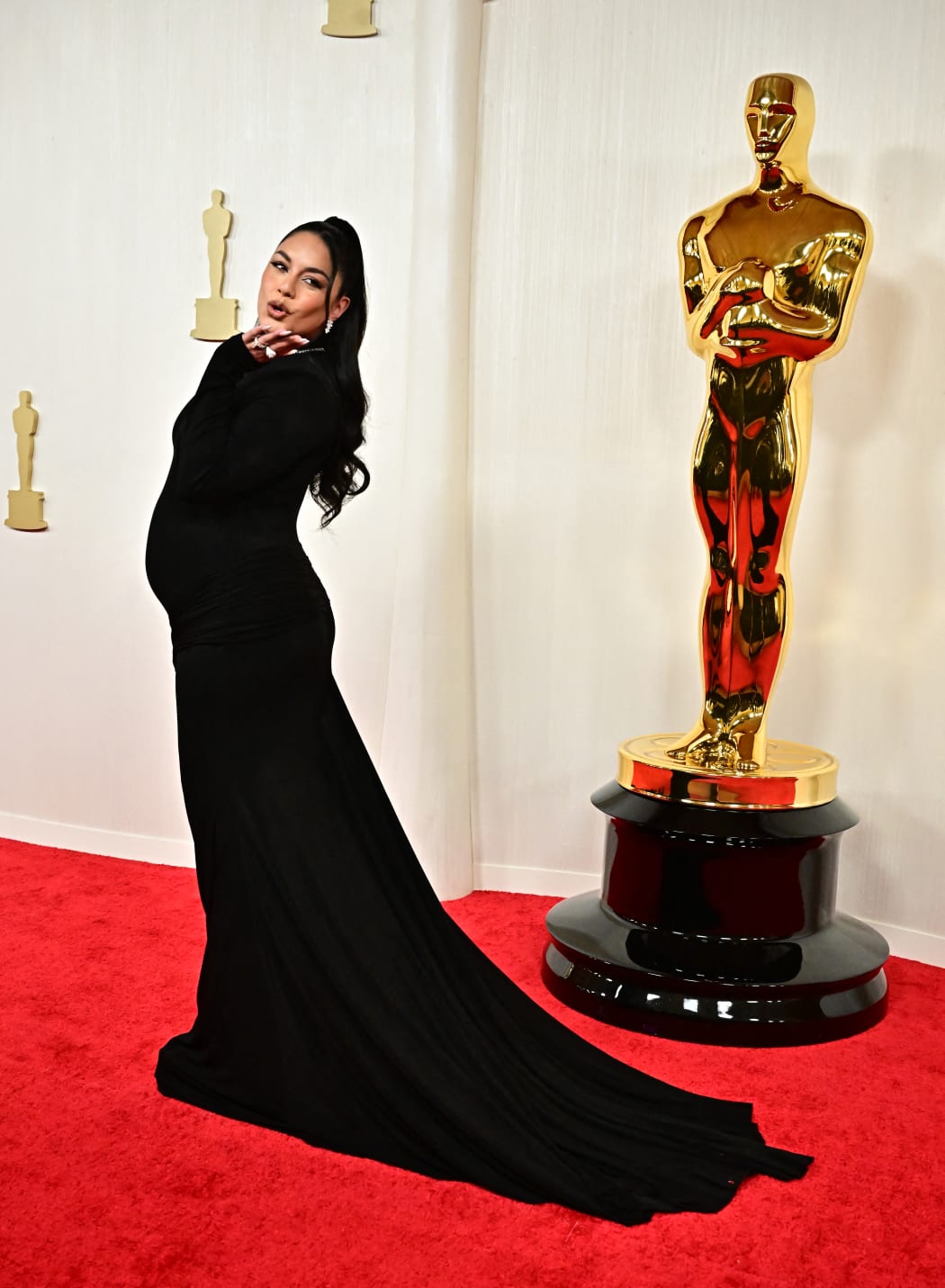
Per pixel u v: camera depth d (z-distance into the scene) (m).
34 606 4.68
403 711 4.20
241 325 4.34
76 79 4.45
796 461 3.21
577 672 4.25
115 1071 2.79
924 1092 2.84
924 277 3.63
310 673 2.62
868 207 3.71
